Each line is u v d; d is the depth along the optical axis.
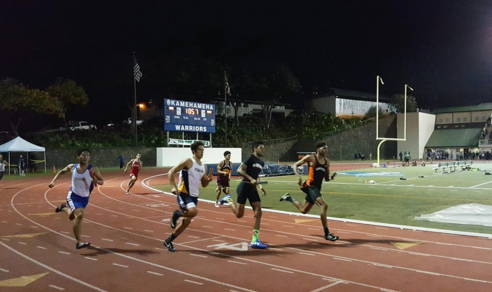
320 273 5.70
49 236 8.37
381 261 6.28
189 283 5.33
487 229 8.60
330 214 11.10
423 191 16.77
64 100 41.91
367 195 15.55
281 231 8.71
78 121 50.88
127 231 8.88
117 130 47.25
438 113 72.81
